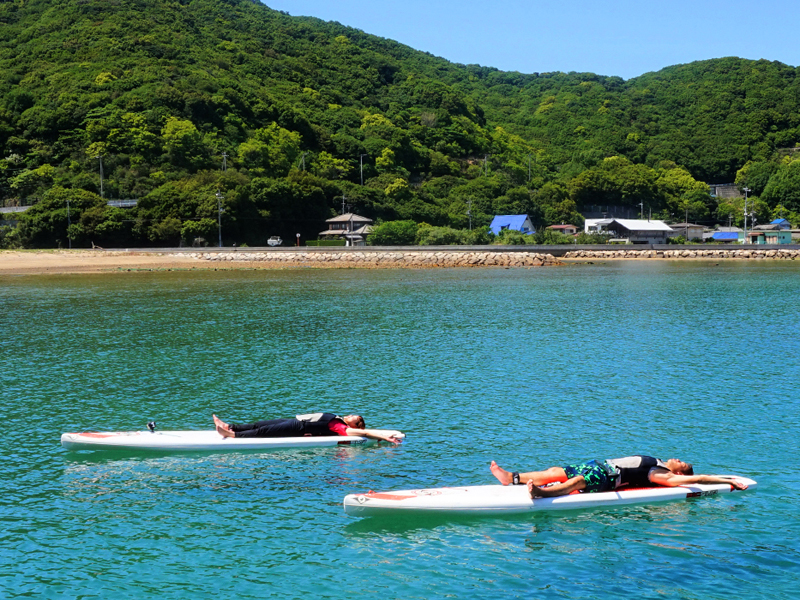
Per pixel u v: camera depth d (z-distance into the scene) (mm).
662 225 142625
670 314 38625
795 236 139625
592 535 11297
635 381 21812
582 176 176875
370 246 111062
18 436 16438
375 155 163625
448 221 144000
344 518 11953
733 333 31484
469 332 32188
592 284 60156
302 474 13898
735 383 21422
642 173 183250
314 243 120438
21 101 135875
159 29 181375
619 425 16984
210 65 170500
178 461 14672
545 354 26516
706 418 17562
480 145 189875
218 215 109438
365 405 19047
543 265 91062
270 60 197375
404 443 15750
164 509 12320
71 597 9469
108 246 107562
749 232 133875
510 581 9906
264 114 157000
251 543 11055
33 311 40969
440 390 20719
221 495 12930
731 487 12828
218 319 37031
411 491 12359
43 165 122312
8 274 74562
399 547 10930
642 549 10805
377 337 30719
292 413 18375
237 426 15734
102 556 10625
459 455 14930
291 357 26031
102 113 131750
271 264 91750
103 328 33688
